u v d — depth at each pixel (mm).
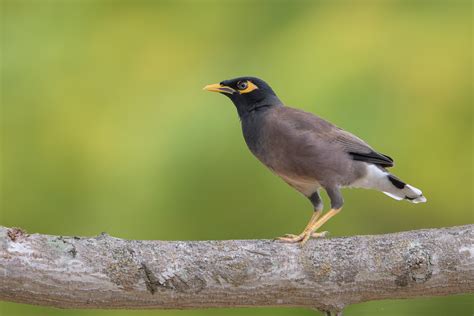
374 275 8391
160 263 8227
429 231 8578
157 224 11828
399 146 12156
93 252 8148
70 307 8203
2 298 8023
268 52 12906
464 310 12016
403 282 8398
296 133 10195
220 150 11977
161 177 11867
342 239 8586
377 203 12703
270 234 12094
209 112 12156
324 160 10180
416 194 10664
